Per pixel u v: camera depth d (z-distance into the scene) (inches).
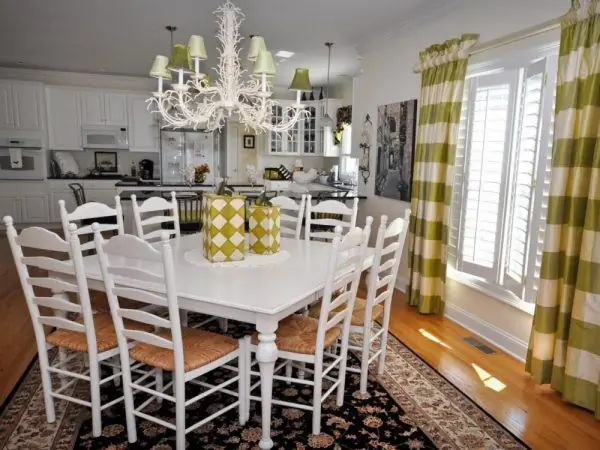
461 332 134.8
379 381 104.7
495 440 83.9
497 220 123.0
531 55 111.1
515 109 116.6
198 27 170.6
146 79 294.7
